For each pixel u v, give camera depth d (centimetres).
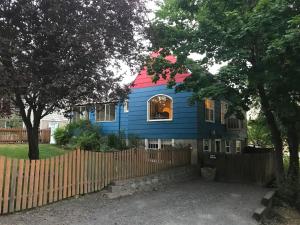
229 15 1066
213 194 1241
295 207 1191
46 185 866
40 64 895
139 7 1077
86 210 852
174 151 1602
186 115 1872
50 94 888
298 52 952
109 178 1096
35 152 1107
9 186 772
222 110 2219
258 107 2031
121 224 759
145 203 998
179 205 1006
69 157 945
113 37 1020
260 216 930
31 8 878
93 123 2303
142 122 2048
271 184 1552
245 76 1205
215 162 1780
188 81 1445
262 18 966
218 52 1216
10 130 2173
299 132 1385
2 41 824
